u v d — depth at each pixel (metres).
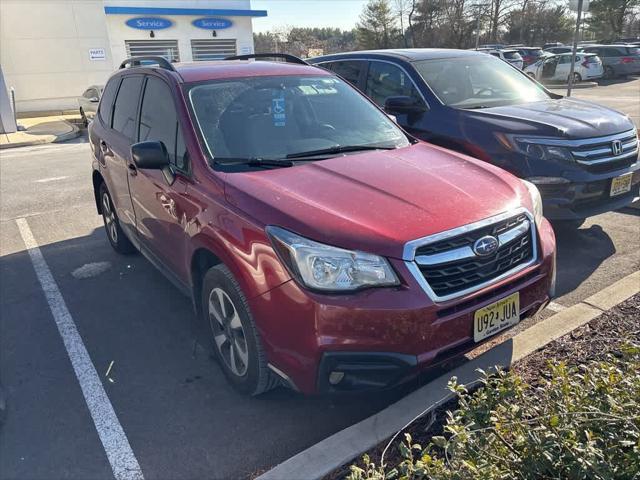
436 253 2.50
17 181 9.50
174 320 4.08
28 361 3.58
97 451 2.72
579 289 4.20
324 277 2.41
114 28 24.53
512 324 2.77
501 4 59.06
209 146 3.29
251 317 2.74
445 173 3.13
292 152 3.39
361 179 2.97
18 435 2.86
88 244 5.92
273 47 60.41
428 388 2.89
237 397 3.11
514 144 4.67
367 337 2.39
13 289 4.76
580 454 1.71
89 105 16.17
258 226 2.64
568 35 57.78
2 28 20.12
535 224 2.96
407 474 1.80
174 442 2.77
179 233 3.42
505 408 1.94
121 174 4.50
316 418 2.91
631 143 4.88
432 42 60.31
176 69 3.95
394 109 5.45
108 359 3.57
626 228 5.50
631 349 2.24
